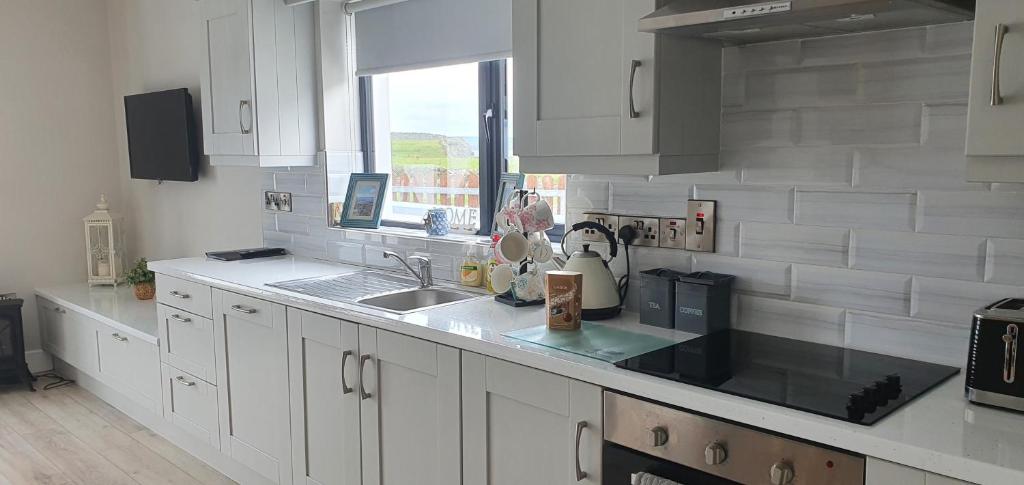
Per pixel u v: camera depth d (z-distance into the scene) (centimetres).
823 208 211
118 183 547
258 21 353
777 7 165
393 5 347
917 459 140
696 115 218
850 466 150
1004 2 143
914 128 193
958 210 188
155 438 396
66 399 459
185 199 488
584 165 224
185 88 455
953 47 185
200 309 340
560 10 222
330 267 361
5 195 502
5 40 495
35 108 510
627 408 185
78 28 525
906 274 198
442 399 232
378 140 385
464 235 335
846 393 169
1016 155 145
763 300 224
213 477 348
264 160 361
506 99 317
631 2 205
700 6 184
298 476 296
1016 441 142
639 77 205
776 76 216
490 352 213
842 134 205
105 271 520
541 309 259
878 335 204
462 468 229
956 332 191
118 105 541
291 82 367
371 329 252
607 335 222
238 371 322
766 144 220
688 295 226
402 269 343
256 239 431
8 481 344
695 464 174
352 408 266
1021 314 156
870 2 158
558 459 203
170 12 475
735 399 167
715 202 232
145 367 394
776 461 160
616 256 255
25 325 515
